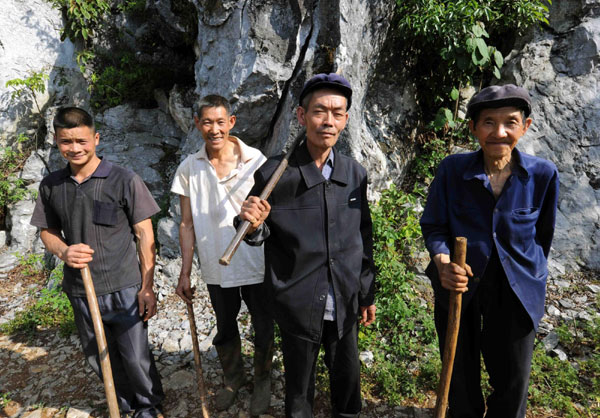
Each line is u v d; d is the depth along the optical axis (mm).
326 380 2783
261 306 2434
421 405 2605
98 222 2205
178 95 4797
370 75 3965
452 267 1630
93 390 2891
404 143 4273
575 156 3824
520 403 1990
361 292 2137
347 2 3467
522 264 1846
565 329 2967
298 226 1901
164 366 3035
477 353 2072
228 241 2375
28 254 5355
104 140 5570
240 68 3816
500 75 4137
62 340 3516
